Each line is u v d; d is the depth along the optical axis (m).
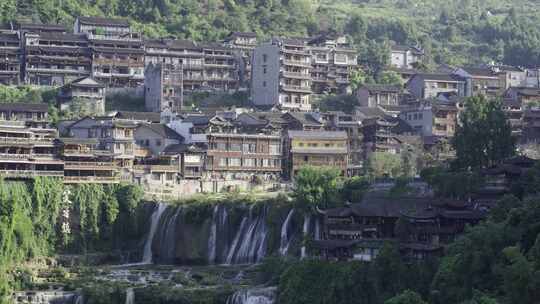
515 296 178.00
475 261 196.50
